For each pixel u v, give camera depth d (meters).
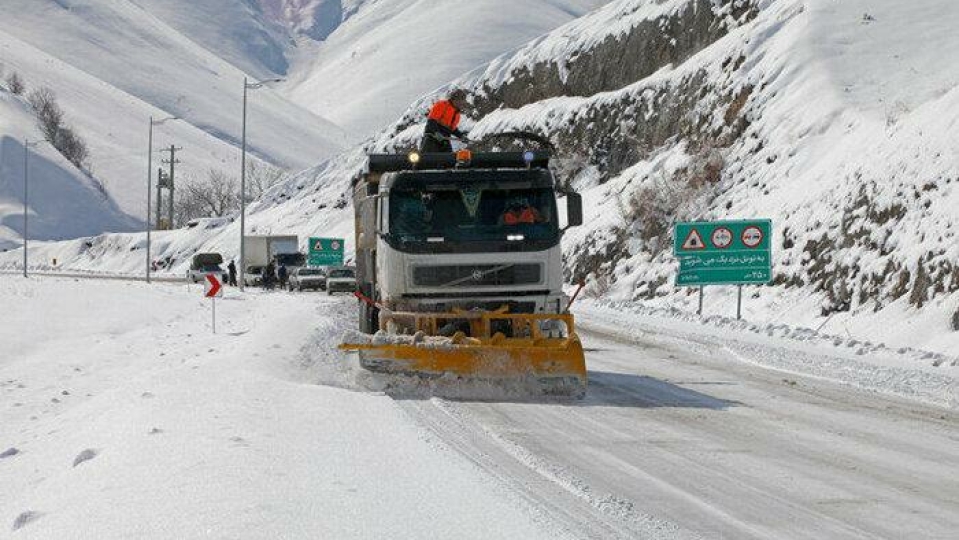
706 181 44.38
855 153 34.19
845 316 27.41
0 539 6.66
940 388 15.49
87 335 27.31
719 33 58.59
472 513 6.68
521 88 75.88
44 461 9.96
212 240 110.81
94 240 139.38
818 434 11.10
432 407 12.66
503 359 13.85
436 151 18.59
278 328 23.33
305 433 9.75
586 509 7.38
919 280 25.31
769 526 7.12
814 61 45.00
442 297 15.46
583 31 73.06
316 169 103.69
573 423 11.72
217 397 12.03
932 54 43.34
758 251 29.53
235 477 7.57
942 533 6.99
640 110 59.72
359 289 19.48
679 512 7.49
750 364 19.11
